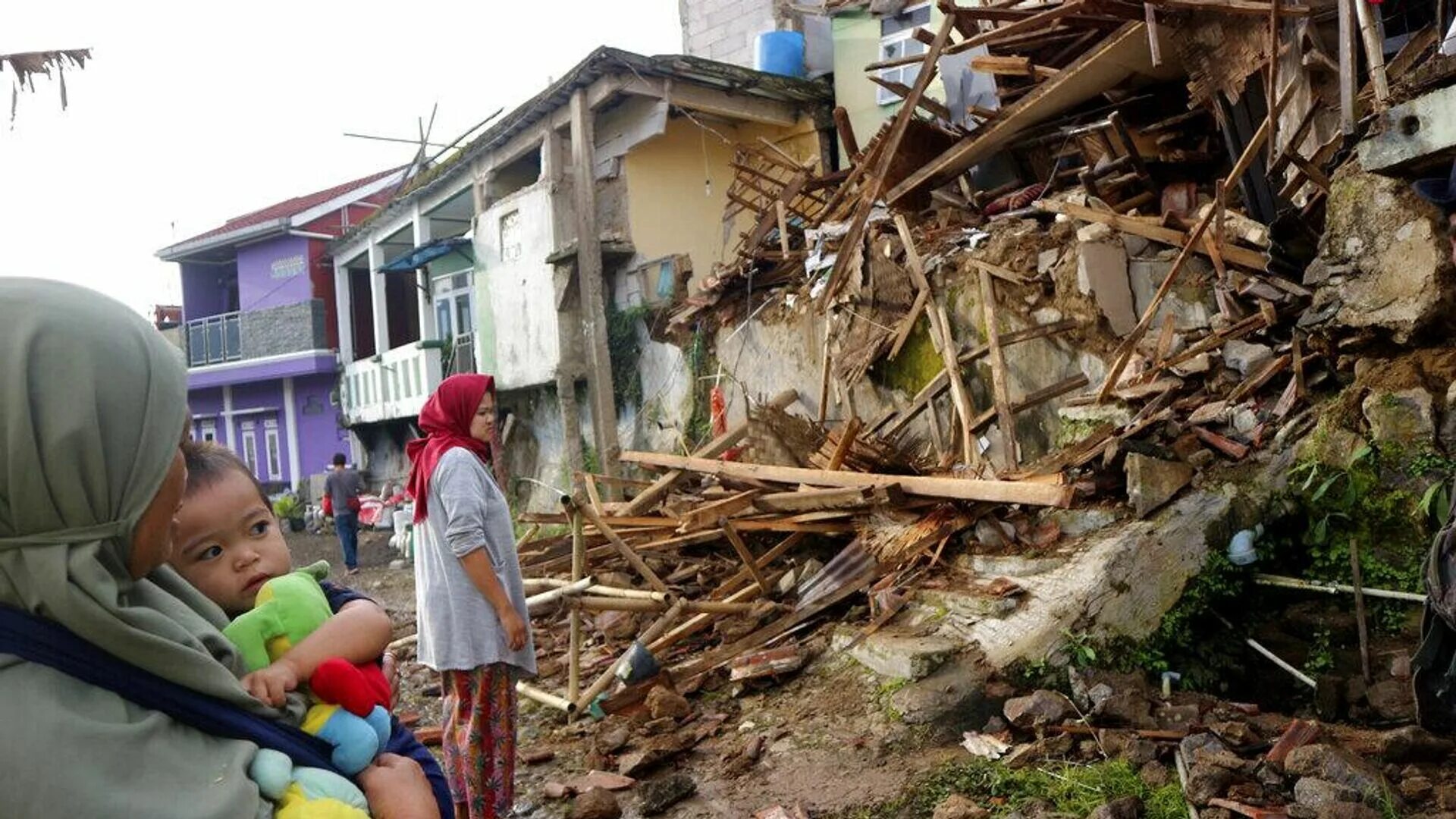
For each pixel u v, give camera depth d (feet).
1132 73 28.94
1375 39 18.06
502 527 12.66
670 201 49.26
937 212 34.06
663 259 46.80
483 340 55.83
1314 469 18.61
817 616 21.84
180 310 103.81
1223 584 18.22
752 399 38.91
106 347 4.11
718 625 22.99
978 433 28.19
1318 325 19.95
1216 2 23.18
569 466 47.57
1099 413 23.58
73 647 4.01
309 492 81.30
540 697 20.56
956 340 30.01
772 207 40.22
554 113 47.57
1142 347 25.11
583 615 25.46
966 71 39.93
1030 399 26.50
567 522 27.84
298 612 5.22
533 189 49.49
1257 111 24.73
